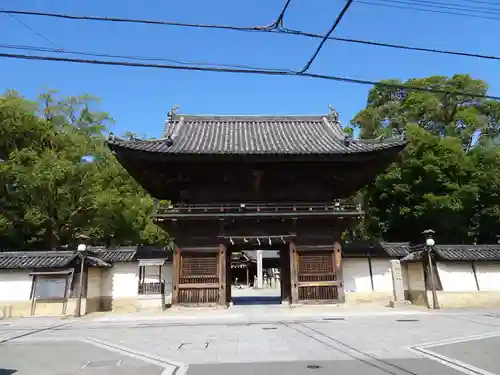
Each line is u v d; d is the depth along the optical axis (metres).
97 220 32.41
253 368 8.94
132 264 24.23
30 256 23.00
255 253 70.44
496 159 32.31
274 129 28.23
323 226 23.09
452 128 38.53
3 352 11.71
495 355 9.94
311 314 19.75
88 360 10.43
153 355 10.80
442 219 32.41
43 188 28.77
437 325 15.43
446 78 41.44
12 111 29.39
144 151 20.72
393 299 23.66
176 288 21.98
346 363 9.24
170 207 22.31
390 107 42.53
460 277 23.16
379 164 23.03
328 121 28.86
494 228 33.78
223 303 21.78
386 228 35.16
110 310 23.45
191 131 27.17
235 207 22.38
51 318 20.47
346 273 24.09
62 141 33.12
